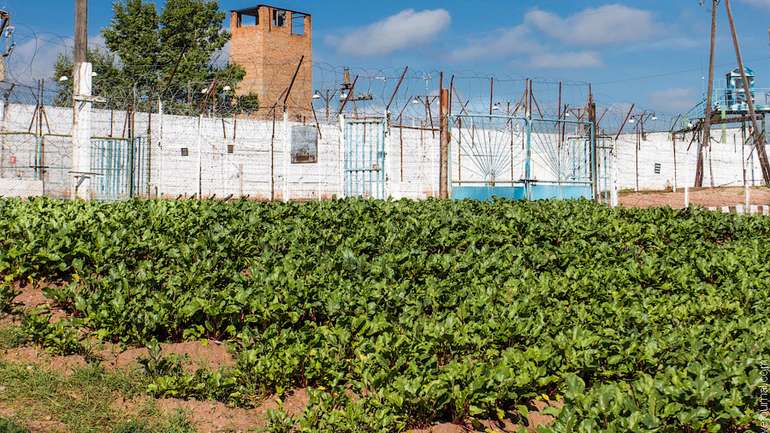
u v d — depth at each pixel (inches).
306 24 2196.1
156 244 446.9
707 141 1603.1
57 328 312.3
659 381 279.7
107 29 1902.1
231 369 313.7
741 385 285.3
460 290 403.9
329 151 1194.6
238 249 472.4
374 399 279.7
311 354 310.2
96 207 521.0
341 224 571.8
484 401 283.7
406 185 1006.4
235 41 2151.8
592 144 1013.8
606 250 550.3
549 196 967.6
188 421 271.9
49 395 275.0
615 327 364.5
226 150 1139.9
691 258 540.7
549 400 310.7
